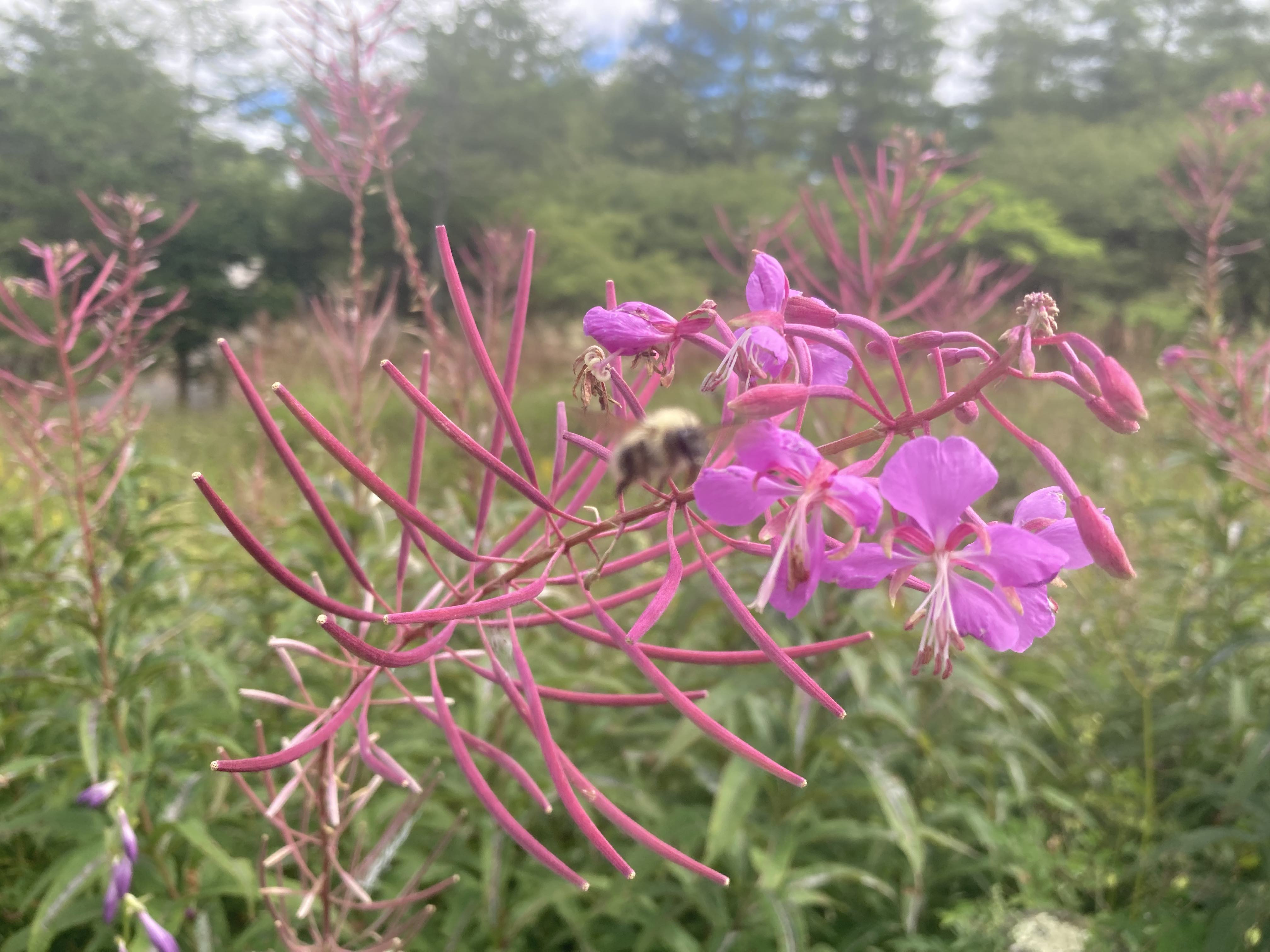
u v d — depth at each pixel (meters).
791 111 46.66
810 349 1.62
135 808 2.96
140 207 4.04
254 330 13.11
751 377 1.44
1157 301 24.95
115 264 3.85
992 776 4.23
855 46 48.16
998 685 4.05
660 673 1.41
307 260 30.41
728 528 3.77
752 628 1.34
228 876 3.21
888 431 1.40
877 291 4.23
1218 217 5.37
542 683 3.94
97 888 3.17
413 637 1.91
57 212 26.61
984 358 1.40
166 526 3.72
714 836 3.20
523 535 1.88
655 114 46.50
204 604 3.83
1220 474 4.62
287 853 2.23
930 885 3.91
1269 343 4.70
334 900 2.30
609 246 26.88
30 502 4.23
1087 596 5.20
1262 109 5.53
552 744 1.53
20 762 3.00
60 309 3.52
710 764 4.05
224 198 28.75
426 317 4.96
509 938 3.40
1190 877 3.95
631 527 1.61
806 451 1.32
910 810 3.37
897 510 1.36
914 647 4.17
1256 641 3.74
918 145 4.33
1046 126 36.06
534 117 33.94
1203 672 3.82
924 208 4.23
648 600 4.34
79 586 3.31
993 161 33.75
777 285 1.44
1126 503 6.53
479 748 1.84
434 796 3.57
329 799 2.11
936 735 4.19
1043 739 4.94
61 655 3.71
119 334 3.76
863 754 3.51
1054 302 1.26
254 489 5.24
